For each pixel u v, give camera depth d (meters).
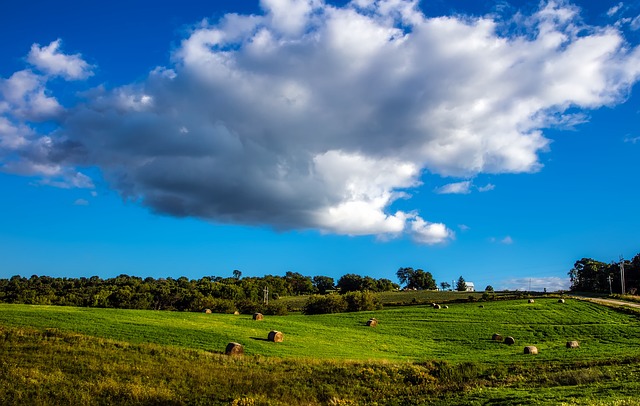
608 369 33.22
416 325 66.25
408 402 28.14
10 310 51.22
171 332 45.78
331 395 31.53
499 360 42.84
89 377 31.16
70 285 148.62
